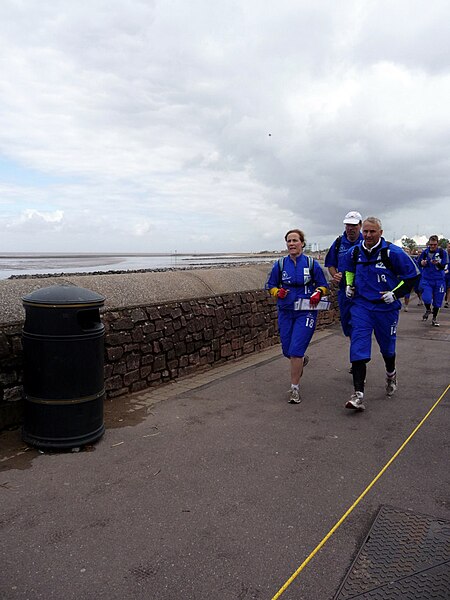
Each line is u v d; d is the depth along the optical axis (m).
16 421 4.46
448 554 2.77
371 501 3.34
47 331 3.95
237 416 5.02
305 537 2.92
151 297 6.15
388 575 2.59
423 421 4.92
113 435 4.45
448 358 7.82
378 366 7.29
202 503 3.29
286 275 5.61
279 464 3.90
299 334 5.49
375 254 5.39
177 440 4.36
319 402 5.55
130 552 2.76
